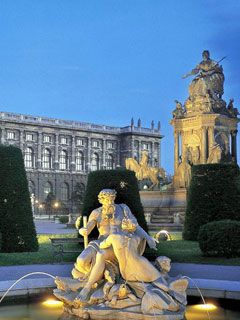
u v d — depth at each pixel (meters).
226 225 17.73
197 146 34.62
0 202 19.70
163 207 35.00
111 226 9.28
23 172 20.41
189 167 34.59
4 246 19.38
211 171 23.06
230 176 23.00
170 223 33.19
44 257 17.84
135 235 8.91
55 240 18.22
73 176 130.38
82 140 133.62
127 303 8.58
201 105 34.69
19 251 19.61
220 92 35.69
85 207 20.72
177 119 35.91
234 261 16.75
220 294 10.28
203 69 35.50
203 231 17.91
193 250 19.48
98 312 8.59
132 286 8.79
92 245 9.27
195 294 10.46
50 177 126.38
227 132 35.16
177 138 35.94
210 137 34.16
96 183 20.64
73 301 8.88
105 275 8.90
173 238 25.53
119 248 8.73
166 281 8.95
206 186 23.00
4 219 19.58
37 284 10.93
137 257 8.78
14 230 19.61
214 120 34.16
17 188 20.03
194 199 23.17
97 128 136.00
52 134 128.00
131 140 138.62
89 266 9.18
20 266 15.84
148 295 8.50
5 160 20.00
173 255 18.05
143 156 39.06
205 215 22.75
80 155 133.25
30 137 124.56
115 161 139.38
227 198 22.73
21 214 19.89
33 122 124.06
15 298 10.53
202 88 35.25
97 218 9.55
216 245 17.55
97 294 8.81
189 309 10.02
